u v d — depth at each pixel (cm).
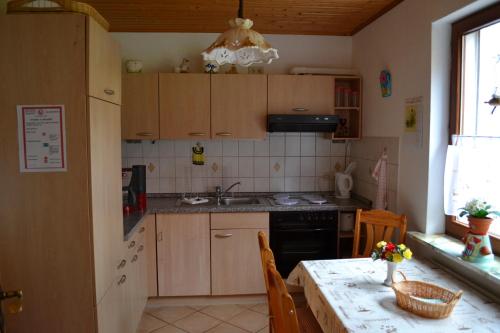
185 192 367
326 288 179
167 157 364
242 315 305
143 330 283
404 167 266
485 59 206
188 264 314
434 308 147
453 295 161
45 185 168
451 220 234
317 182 375
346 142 375
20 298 140
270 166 371
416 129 250
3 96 163
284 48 364
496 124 198
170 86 328
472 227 191
